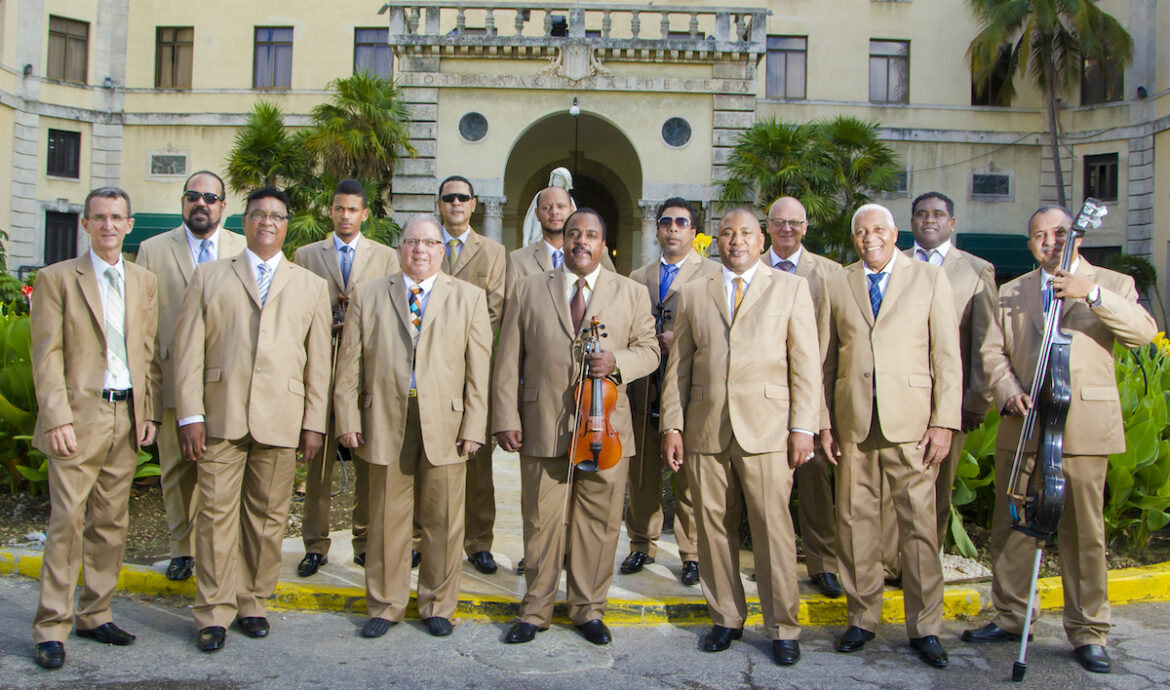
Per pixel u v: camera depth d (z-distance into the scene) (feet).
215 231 18.30
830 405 16.24
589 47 59.00
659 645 15.24
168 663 13.97
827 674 14.06
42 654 13.65
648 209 59.52
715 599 15.30
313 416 15.76
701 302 15.81
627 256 72.74
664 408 15.94
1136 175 70.23
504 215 73.05
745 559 19.52
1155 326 14.64
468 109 59.31
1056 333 14.33
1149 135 69.41
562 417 15.47
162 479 17.51
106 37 74.38
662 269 19.35
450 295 15.96
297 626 15.87
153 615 16.26
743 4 72.43
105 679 13.28
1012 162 74.02
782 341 15.33
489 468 18.49
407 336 15.62
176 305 17.66
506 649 14.88
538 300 16.03
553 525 15.61
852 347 15.62
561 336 15.70
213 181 18.13
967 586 17.67
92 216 14.64
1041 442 14.21
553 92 59.57
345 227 18.95
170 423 17.37
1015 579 15.51
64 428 13.97
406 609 16.42
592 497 15.51
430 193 58.85
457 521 15.80
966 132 73.72
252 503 15.47
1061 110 73.56
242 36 73.87
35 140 71.46
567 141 71.05
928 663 14.52
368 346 15.75
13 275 67.82
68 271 14.57
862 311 15.67
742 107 59.36
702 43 58.75
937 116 73.67
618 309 15.98
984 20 69.15
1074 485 14.57
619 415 15.72
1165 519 19.72
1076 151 73.72
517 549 20.13
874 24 73.61
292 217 51.67
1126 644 15.44
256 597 15.52
